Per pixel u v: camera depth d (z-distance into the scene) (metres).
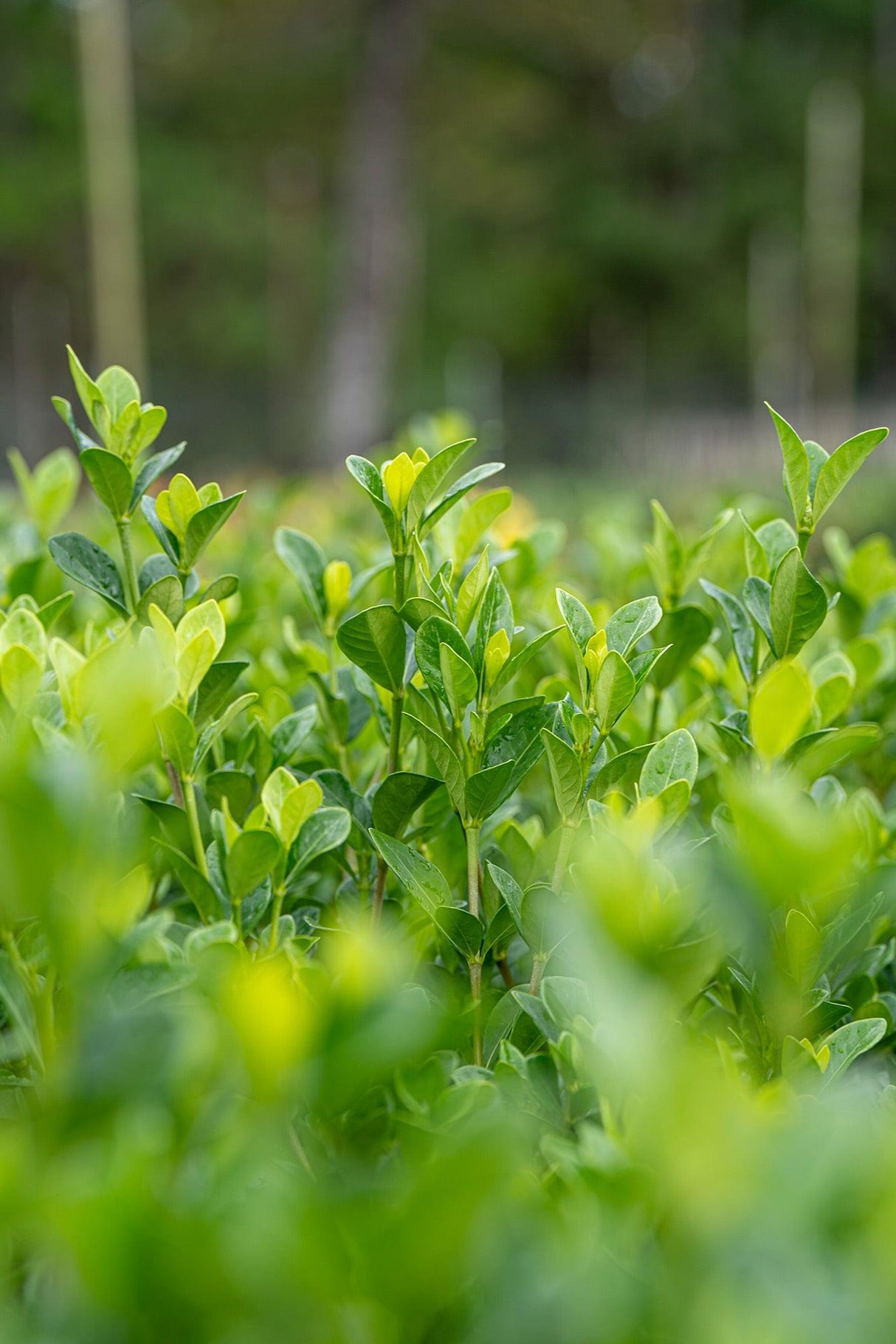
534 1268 0.91
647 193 24.33
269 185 21.77
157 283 21.97
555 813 1.42
